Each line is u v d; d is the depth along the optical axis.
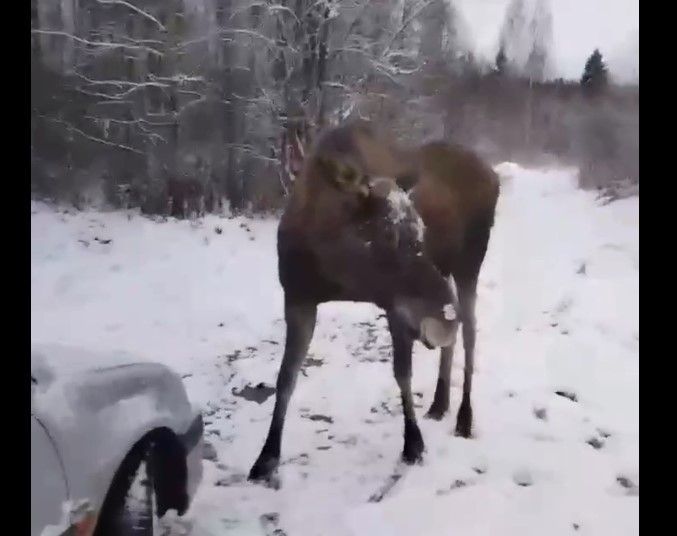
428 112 15.46
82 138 14.66
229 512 3.97
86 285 9.35
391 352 7.11
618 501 4.14
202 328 7.88
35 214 12.65
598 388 5.84
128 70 15.63
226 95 15.40
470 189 5.24
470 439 4.98
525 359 6.60
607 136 14.83
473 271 5.46
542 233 10.98
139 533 3.16
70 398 2.93
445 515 3.97
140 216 13.43
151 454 3.29
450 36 15.83
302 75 14.46
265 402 5.75
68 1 15.20
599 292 8.29
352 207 4.16
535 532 3.82
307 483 4.34
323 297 4.43
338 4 14.31
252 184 14.89
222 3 15.40
